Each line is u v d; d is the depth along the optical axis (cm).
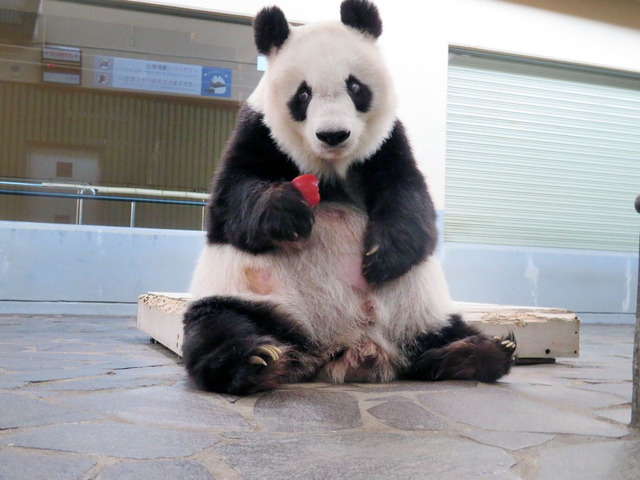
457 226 1038
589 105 1096
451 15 974
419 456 220
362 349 350
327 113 330
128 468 202
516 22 1016
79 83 980
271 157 362
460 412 285
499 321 458
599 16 1059
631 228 1130
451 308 381
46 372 373
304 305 345
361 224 353
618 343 668
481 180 1045
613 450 231
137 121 1016
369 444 234
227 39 955
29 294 824
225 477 196
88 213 973
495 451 228
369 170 361
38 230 825
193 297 360
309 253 344
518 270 986
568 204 1095
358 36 371
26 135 995
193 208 989
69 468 200
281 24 368
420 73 952
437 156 962
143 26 944
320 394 317
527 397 324
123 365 407
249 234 329
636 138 1127
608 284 1030
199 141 1018
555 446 236
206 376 316
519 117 1059
